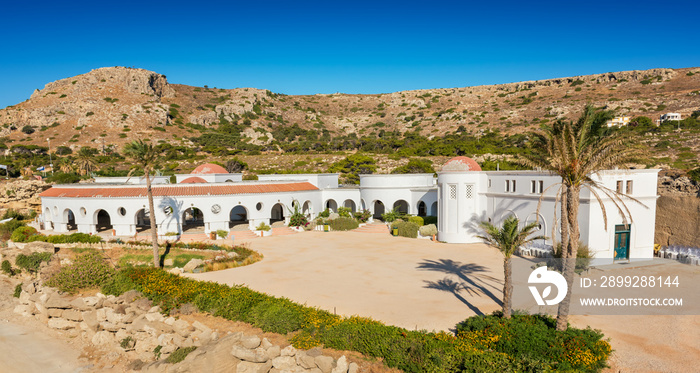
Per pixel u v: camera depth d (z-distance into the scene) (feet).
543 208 108.88
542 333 53.26
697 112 394.93
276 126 618.85
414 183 179.22
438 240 139.33
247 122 593.83
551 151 57.31
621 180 100.78
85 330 83.25
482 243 131.54
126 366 71.41
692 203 106.22
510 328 54.90
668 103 469.57
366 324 59.62
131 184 156.97
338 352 56.59
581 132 56.95
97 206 145.69
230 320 69.82
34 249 119.55
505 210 123.24
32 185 194.90
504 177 123.44
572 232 55.62
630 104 489.26
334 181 207.00
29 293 96.78
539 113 554.05
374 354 53.88
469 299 75.15
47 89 566.36
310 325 61.98
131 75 571.28
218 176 191.72
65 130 451.53
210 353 59.00
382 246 130.62
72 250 121.90
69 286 91.09
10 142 412.36
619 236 102.22
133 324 74.69
